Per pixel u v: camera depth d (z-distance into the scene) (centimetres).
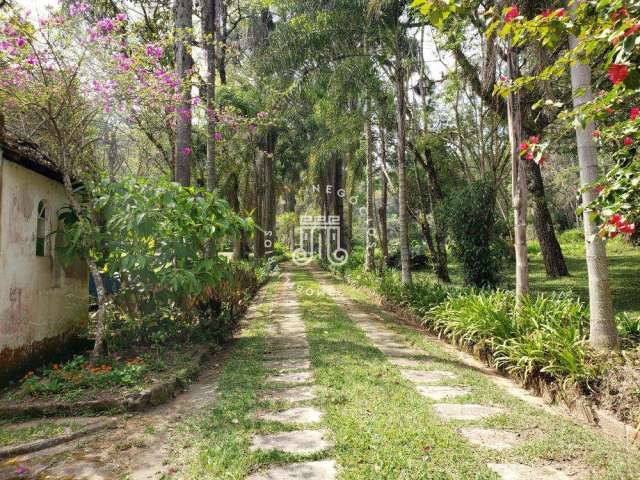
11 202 464
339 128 1350
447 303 748
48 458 308
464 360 585
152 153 1262
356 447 308
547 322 512
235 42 1719
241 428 347
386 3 1002
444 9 250
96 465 297
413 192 1866
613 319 439
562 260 1378
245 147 1748
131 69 562
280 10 1262
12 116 600
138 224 512
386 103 1278
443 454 297
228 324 748
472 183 1065
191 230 588
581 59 253
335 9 1082
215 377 512
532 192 1391
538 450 306
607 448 312
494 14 275
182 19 855
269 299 1290
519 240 623
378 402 401
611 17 217
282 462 290
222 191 1648
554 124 944
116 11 1111
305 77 1236
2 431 349
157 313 594
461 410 388
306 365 543
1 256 445
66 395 404
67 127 569
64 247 529
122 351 545
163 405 416
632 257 1666
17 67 477
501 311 584
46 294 536
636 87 223
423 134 1345
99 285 528
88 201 556
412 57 1179
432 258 1517
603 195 277
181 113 808
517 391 464
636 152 314
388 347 652
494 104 970
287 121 1861
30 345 496
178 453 311
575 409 394
